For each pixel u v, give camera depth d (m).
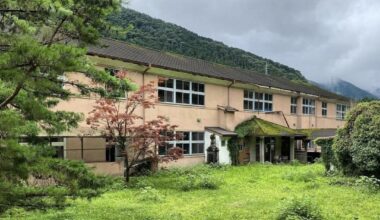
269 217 11.38
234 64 68.69
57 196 7.11
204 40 73.69
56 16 6.73
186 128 26.23
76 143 19.62
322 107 42.38
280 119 35.66
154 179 19.44
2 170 6.20
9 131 6.20
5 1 6.17
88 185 7.33
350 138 20.39
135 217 11.45
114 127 17.97
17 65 5.64
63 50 5.67
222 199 14.45
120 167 20.00
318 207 11.88
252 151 31.80
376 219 11.26
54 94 7.59
